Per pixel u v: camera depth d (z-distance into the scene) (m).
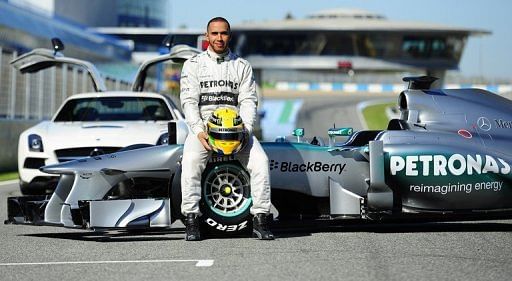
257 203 9.38
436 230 10.37
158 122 15.05
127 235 10.17
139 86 16.28
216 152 9.12
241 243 9.22
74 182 9.49
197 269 7.64
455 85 142.62
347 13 159.25
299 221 10.05
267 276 7.26
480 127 10.16
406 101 10.38
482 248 8.81
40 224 9.64
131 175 9.58
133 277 7.32
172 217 9.77
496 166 9.92
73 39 41.66
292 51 142.50
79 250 8.95
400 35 141.62
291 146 9.84
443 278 7.13
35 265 8.03
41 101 27.97
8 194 16.50
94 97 15.77
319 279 7.11
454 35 141.25
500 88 128.25
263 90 147.00
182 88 9.46
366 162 9.90
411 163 9.83
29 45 34.81
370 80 160.75
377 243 9.19
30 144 14.48
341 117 83.44
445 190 9.91
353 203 9.80
